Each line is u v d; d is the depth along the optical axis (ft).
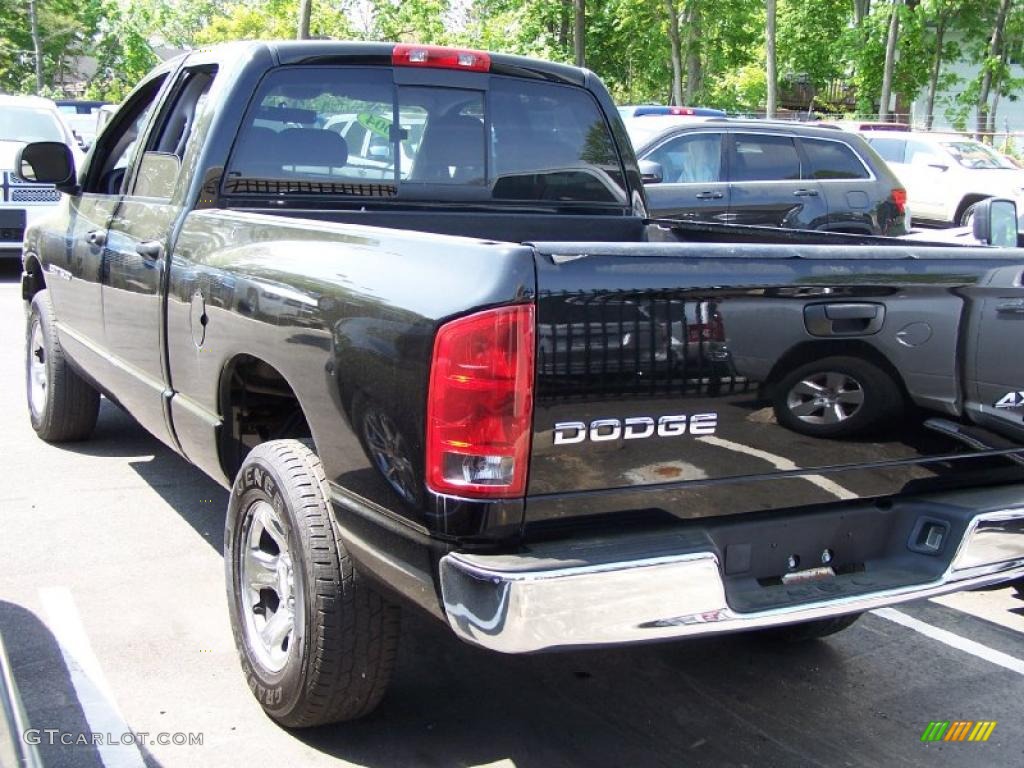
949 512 10.44
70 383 20.16
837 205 37.27
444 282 9.03
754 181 36.09
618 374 8.93
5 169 41.88
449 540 8.93
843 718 12.41
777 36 116.98
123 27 170.09
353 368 9.79
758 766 11.28
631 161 17.04
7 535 16.57
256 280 11.53
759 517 9.98
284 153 14.26
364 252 10.12
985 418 10.71
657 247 9.03
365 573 10.05
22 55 176.24
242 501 11.66
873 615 15.60
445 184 15.37
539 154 16.08
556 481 8.93
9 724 6.86
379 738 11.42
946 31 106.63
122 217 15.88
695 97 105.91
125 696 11.98
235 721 11.57
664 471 9.32
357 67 14.57
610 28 97.14
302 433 12.62
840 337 9.80
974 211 21.77
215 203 13.94
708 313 9.22
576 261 8.76
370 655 10.51
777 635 14.32
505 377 8.59
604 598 8.79
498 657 13.46
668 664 13.61
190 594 14.67
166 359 14.19
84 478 19.34
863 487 10.38
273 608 11.71
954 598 16.38
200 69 15.08
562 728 11.86
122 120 17.74
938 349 10.30
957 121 106.22
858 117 103.71
